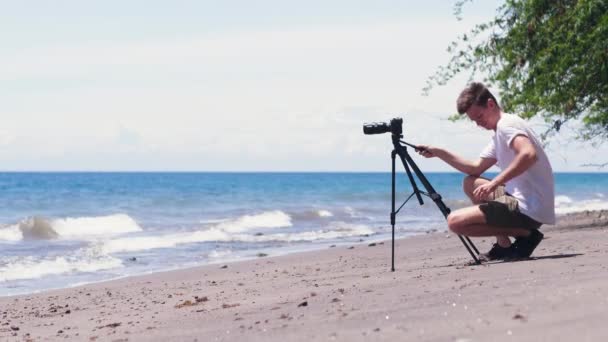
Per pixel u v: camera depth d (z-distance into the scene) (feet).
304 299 17.01
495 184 19.26
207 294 22.58
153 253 47.26
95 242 56.13
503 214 20.04
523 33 38.70
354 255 35.63
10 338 17.15
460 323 11.35
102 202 121.29
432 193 21.50
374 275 21.89
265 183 303.68
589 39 35.86
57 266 39.73
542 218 20.04
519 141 19.42
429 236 45.91
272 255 43.52
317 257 36.19
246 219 86.33
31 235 66.85
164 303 21.58
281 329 12.80
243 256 44.09
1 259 43.06
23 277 35.53
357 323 12.43
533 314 11.34
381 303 14.40
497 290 14.33
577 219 49.67
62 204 116.16
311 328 12.51
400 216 90.43
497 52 40.19
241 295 20.85
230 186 245.65
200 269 34.19
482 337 10.27
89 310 21.84
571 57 36.29
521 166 19.22
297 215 92.58
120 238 61.77
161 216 96.32
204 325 14.84
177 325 15.46
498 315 11.57
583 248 24.18
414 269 22.54
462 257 27.86
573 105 37.86
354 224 78.23
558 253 22.68
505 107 39.45
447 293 14.70
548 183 20.08
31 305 24.34
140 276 32.58
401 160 21.88
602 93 38.65
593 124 43.45
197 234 62.69
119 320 18.37
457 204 114.32
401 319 12.32
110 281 31.17
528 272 16.94
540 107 37.91
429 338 10.61
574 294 12.65
